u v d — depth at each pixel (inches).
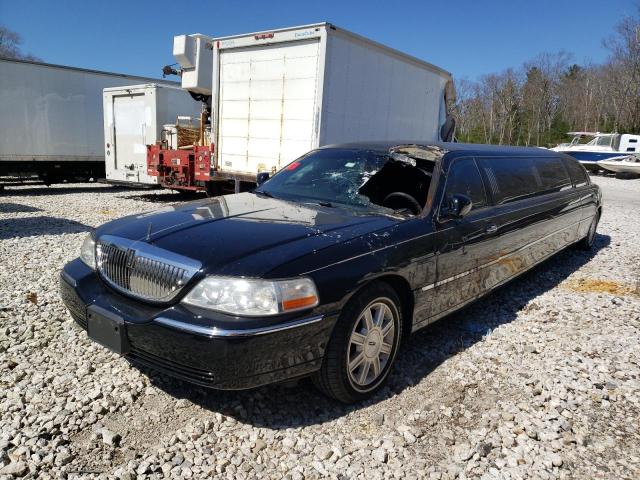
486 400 123.7
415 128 400.8
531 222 192.9
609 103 2250.2
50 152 556.4
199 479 92.6
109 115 540.1
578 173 267.7
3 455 95.3
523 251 191.6
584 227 271.9
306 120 307.1
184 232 117.6
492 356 148.3
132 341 106.7
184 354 99.0
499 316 183.0
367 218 133.7
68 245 267.3
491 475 96.7
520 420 115.3
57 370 127.9
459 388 128.9
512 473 97.4
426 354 148.0
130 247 114.0
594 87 2439.7
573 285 226.1
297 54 307.0
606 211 490.3
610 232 366.3
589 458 103.0
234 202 150.2
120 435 104.0
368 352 119.0
